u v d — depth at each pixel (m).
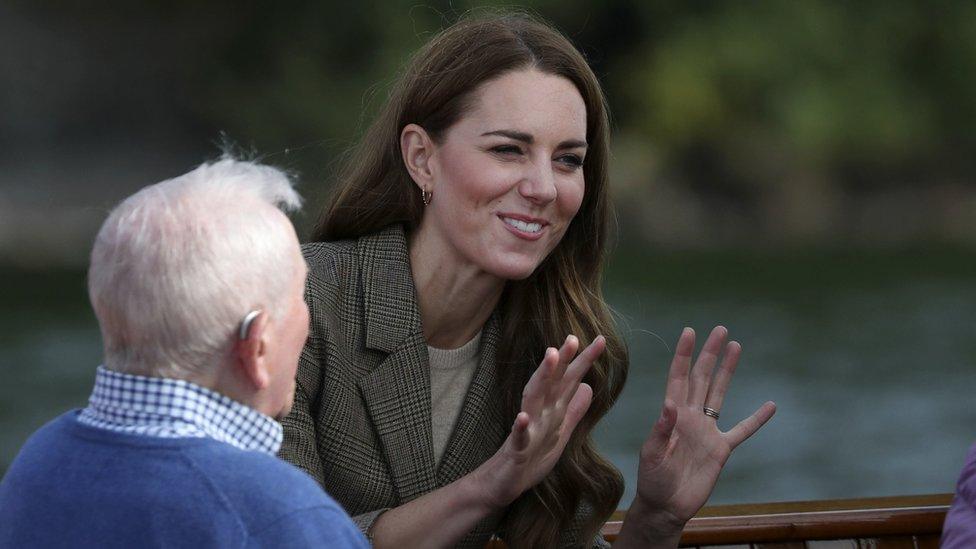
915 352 66.00
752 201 117.38
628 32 119.62
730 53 117.25
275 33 116.50
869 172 120.25
